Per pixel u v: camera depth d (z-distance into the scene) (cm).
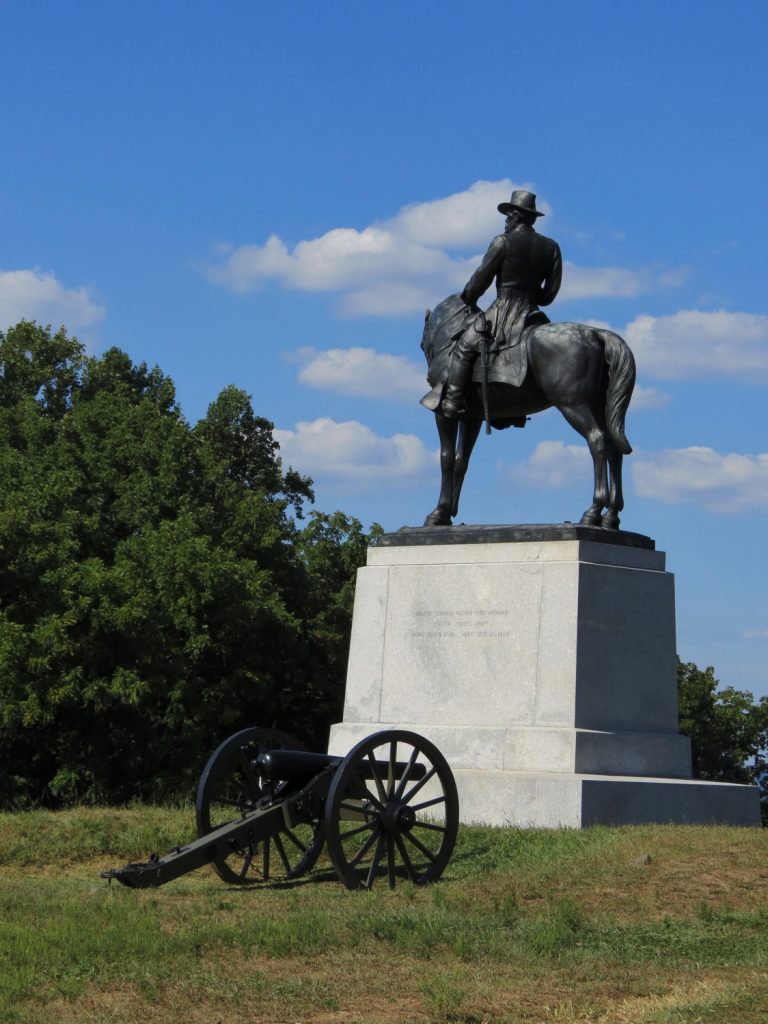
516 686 1564
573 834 1338
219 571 2783
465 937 954
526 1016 791
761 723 4203
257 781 1327
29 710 2542
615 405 1623
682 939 972
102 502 3075
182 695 2717
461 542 1648
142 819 1550
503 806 1452
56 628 2561
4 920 1010
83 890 1179
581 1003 815
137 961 888
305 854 1256
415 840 1198
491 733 1539
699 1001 795
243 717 3384
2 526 2631
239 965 893
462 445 1770
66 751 2725
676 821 1498
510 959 917
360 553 3769
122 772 2775
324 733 3584
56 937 934
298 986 838
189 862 1143
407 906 1071
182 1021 771
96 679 2612
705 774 4259
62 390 3862
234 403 4269
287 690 3509
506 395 1706
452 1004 799
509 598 1591
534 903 1090
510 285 1716
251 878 1240
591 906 1072
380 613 1677
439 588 1644
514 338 1691
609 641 1566
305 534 3831
